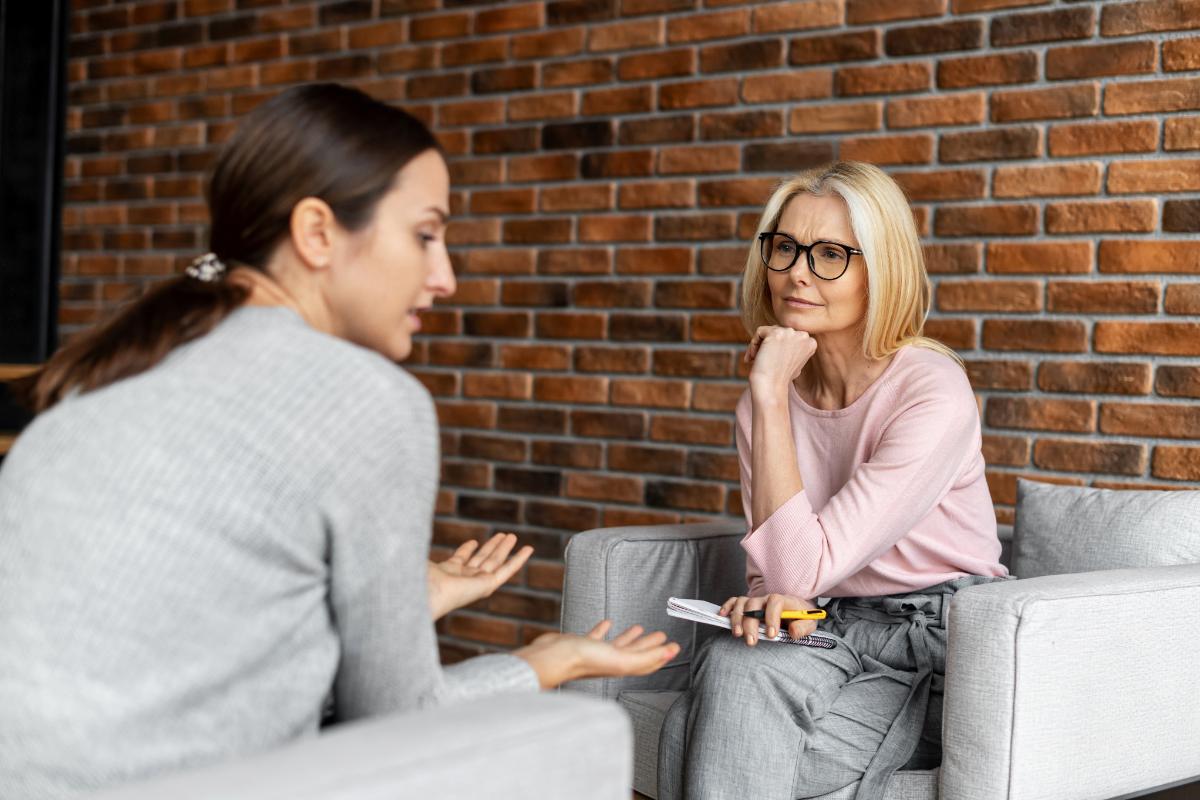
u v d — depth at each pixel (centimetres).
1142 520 203
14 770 87
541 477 337
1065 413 260
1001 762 149
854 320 191
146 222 412
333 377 97
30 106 356
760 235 201
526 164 338
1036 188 262
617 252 323
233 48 394
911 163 279
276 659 95
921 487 179
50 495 94
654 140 317
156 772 88
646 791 196
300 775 75
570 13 329
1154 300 249
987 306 269
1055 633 151
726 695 169
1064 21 258
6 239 355
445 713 90
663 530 221
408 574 99
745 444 203
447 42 352
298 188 106
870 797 164
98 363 101
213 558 91
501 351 344
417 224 110
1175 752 168
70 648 88
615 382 324
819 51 291
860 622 184
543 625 335
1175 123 246
